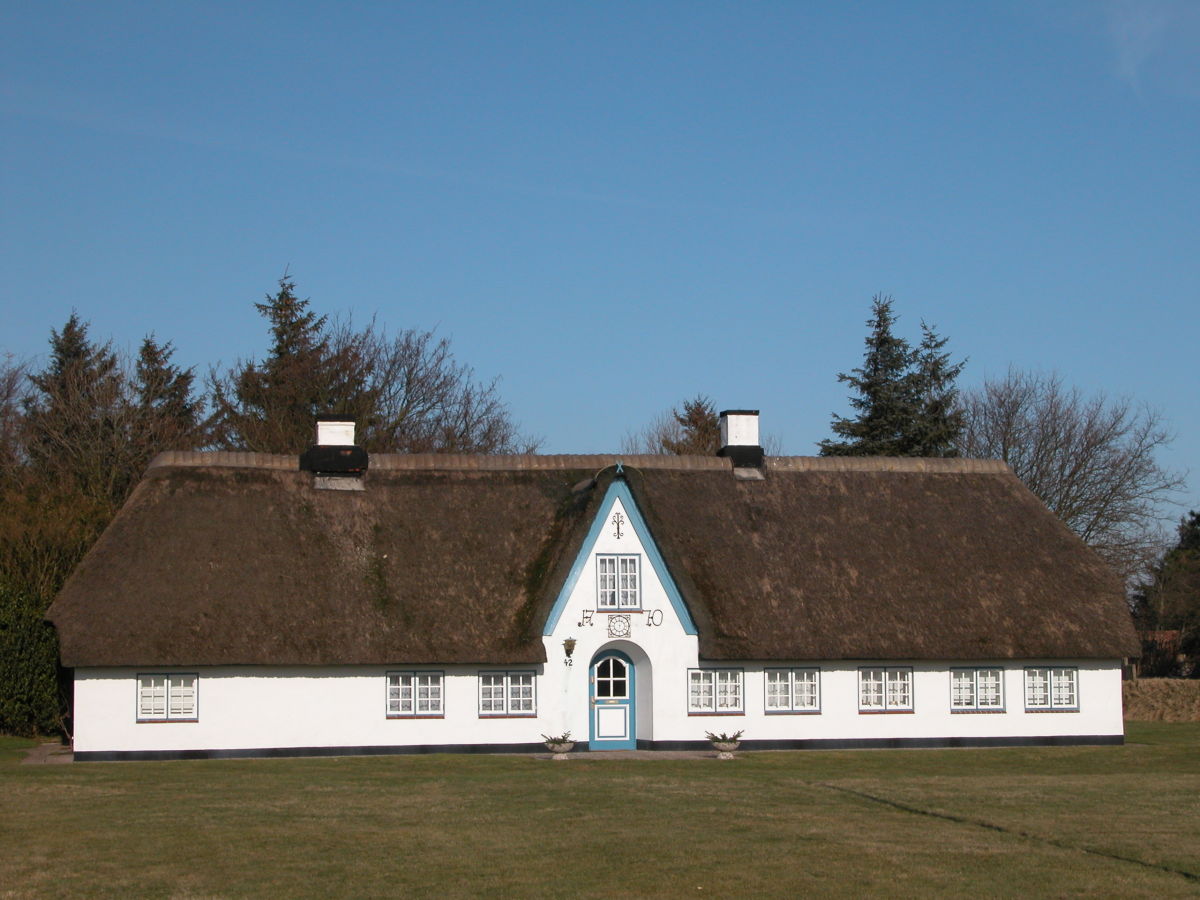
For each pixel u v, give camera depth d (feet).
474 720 119.24
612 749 122.52
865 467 139.95
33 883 59.41
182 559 117.39
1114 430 219.00
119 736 112.37
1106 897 55.88
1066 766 111.04
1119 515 214.48
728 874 60.44
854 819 74.28
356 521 124.57
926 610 127.34
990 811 77.00
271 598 116.57
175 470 124.57
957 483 141.49
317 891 58.08
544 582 120.26
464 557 123.75
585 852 65.21
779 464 138.51
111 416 195.62
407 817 75.05
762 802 80.94
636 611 122.52
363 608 117.70
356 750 116.57
